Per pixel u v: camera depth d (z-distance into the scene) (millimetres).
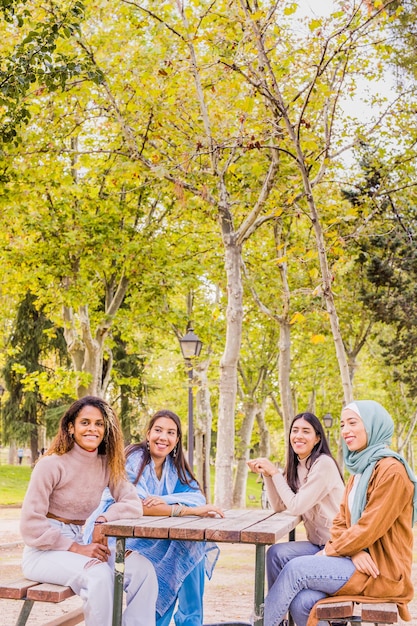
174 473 5781
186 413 40844
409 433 37469
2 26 16016
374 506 4203
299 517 5410
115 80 16750
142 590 4770
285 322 22500
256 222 15086
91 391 23875
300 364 36688
